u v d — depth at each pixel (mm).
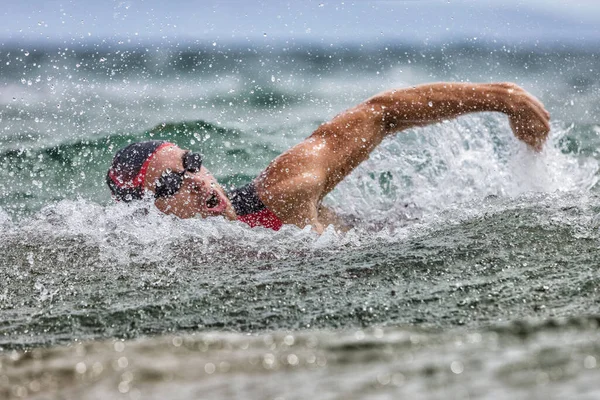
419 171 13484
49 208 11852
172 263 9484
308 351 4176
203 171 11562
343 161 12133
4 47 126125
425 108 12336
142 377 3861
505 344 4145
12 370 4180
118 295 8156
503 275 7879
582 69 47469
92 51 79000
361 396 3363
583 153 17203
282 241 10367
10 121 23500
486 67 53781
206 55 79000
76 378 3955
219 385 3670
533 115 12156
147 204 11172
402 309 6945
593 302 6648
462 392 3295
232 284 8344
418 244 9594
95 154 18922
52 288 8516
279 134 21281
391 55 66000
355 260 9141
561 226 9586
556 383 3301
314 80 45094
